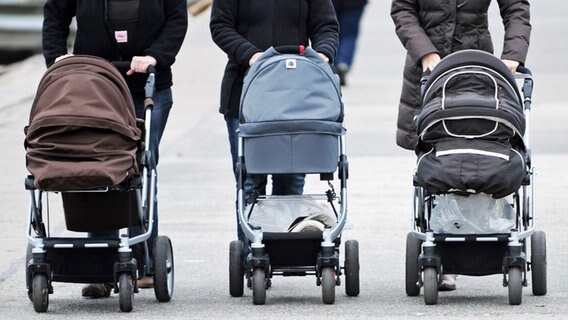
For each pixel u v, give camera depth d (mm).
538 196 32969
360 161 38250
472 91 21812
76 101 20922
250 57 23547
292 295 23156
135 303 22359
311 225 21969
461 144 21172
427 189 21281
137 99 23656
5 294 23609
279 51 22984
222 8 24016
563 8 84250
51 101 21109
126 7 23281
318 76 22156
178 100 50500
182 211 31766
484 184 20781
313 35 24266
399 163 37938
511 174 20906
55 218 31391
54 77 21344
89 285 23016
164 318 20906
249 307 21844
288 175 23609
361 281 24250
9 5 66375
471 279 24594
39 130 20797
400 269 25375
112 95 21219
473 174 20781
